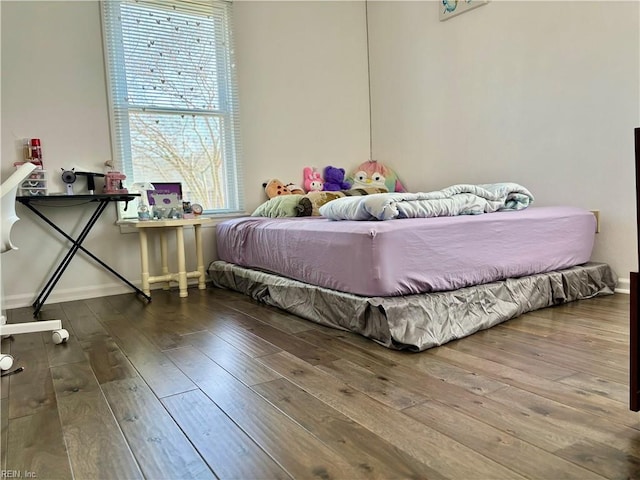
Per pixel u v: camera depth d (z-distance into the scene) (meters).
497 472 0.95
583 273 2.53
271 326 2.19
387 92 4.21
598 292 2.61
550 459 0.99
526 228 2.31
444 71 3.65
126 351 1.88
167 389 1.46
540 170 3.03
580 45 2.75
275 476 0.96
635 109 2.53
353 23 4.27
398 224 1.91
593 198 2.76
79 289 3.09
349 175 4.26
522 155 3.13
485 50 3.31
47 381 1.56
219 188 3.65
